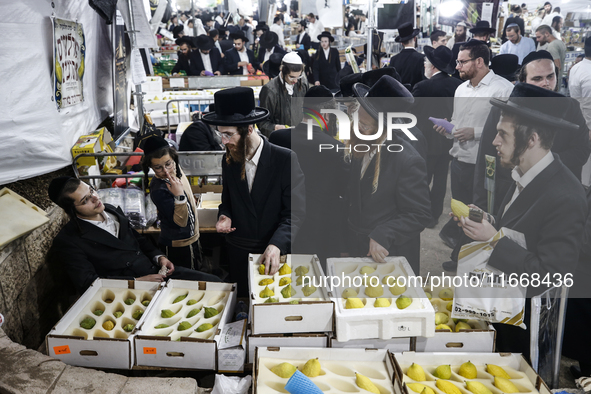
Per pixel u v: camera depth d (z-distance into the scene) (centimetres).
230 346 182
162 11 1069
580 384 187
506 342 206
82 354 185
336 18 675
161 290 218
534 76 171
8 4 247
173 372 210
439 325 184
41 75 281
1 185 259
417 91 195
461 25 356
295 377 151
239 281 256
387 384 165
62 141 301
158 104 639
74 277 240
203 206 321
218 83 815
